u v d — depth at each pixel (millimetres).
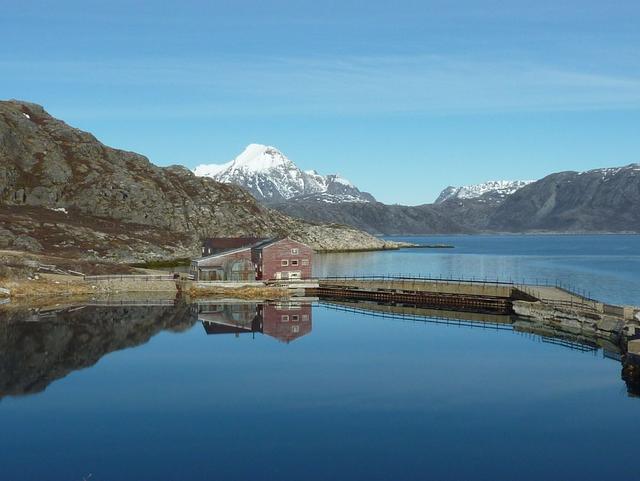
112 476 33094
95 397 46688
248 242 137500
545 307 83375
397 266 194875
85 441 37938
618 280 139875
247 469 33781
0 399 46250
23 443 37719
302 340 69312
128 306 99250
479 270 176750
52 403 45312
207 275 121438
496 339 70000
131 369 55312
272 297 116500
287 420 41312
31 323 79688
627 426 40000
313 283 120188
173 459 35188
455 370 54438
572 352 62312
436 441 37531
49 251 150500
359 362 57719
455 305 102625
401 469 33688
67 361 58312
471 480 32375
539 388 48531
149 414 42719
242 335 72375
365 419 41438
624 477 32625
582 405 44219
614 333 68062
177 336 71625
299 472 33344
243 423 40781
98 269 128125
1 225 156625
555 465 34156
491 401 45188
